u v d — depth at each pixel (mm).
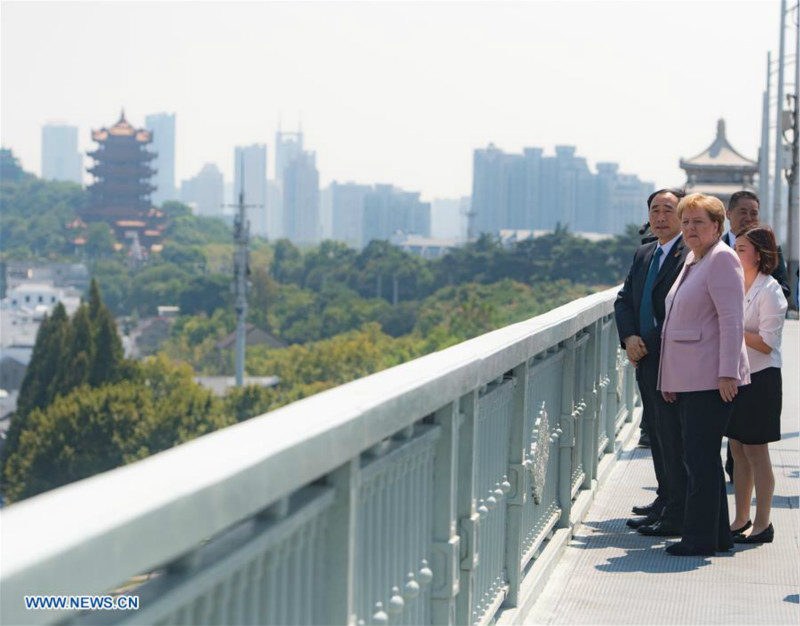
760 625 5266
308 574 2592
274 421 2400
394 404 2924
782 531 7199
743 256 6934
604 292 8984
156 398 101250
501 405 4828
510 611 5027
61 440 86625
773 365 6832
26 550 1438
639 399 12758
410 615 3480
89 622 1687
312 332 193250
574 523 7051
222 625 2100
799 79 29125
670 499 7016
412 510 3467
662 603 5617
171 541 1742
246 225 82062
